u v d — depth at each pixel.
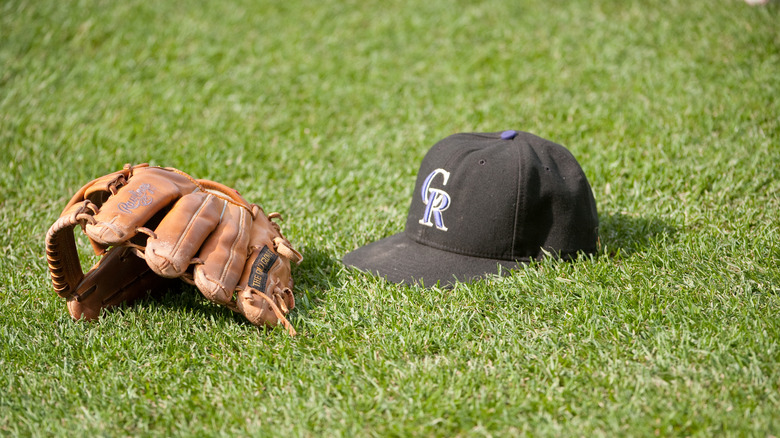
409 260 3.83
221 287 3.28
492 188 3.64
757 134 5.52
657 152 5.52
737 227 4.25
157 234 3.21
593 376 3.03
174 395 3.06
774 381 2.88
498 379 3.04
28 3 8.86
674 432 2.66
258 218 3.72
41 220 4.88
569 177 3.78
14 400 3.04
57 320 3.62
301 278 4.00
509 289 3.59
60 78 7.39
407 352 3.29
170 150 6.02
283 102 7.05
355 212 4.99
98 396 3.04
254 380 3.12
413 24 8.74
